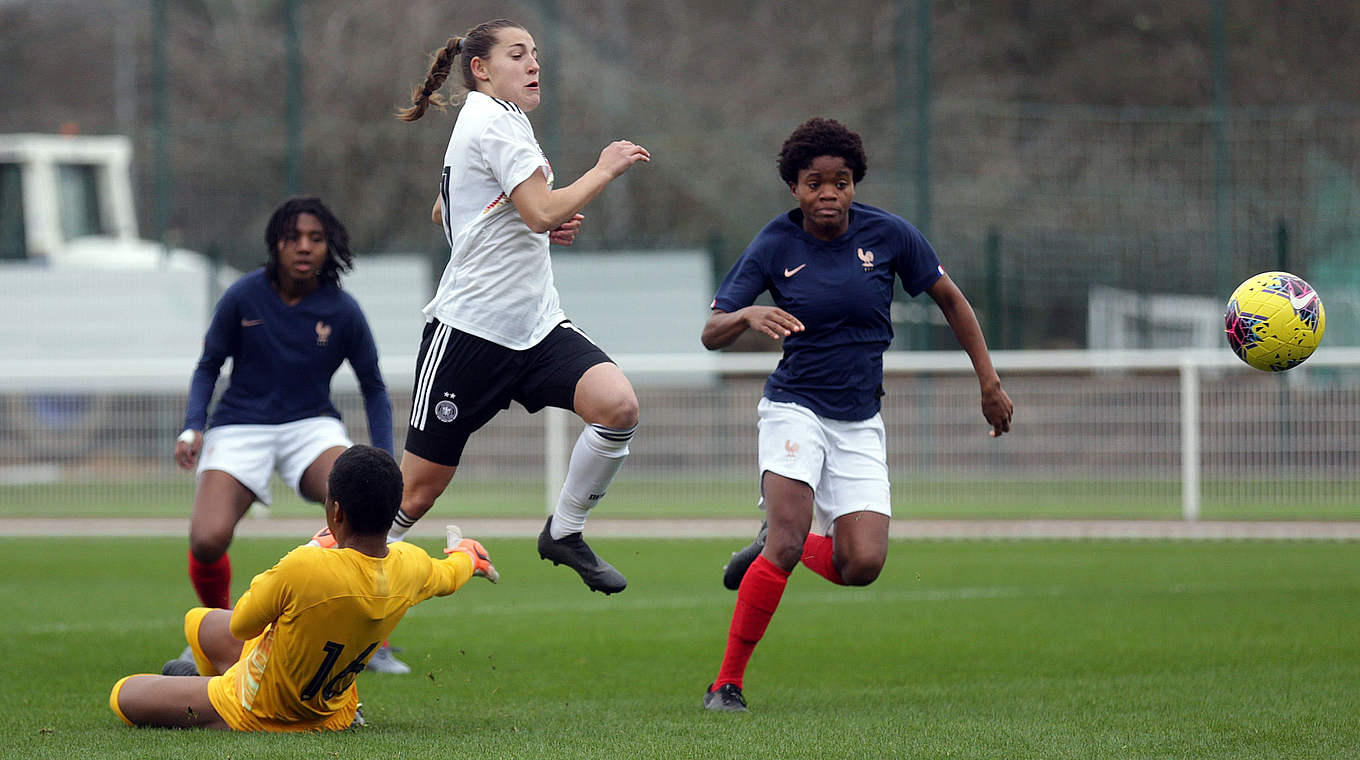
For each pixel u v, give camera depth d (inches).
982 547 1786.4
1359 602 1278.3
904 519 2112.5
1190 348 2851.9
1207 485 2146.9
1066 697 853.2
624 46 4325.8
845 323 857.5
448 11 4074.8
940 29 4195.4
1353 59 3907.5
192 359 2812.5
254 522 2132.1
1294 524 2009.1
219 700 733.3
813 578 1510.8
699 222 3725.4
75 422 2389.3
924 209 2736.2
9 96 4660.4
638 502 2335.1
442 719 797.9
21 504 2386.8
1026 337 3134.8
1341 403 2105.1
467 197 759.7
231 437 991.0
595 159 3713.1
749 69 4323.3
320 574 685.3
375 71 3988.7
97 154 3097.9
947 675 952.9
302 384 1000.9
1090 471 2202.3
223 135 4055.1
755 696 884.0
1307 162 3341.5
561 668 999.6
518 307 765.3
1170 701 831.7
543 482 2399.1
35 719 779.4
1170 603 1284.4
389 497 693.3
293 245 971.3
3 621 1211.2
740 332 844.6
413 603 727.7
